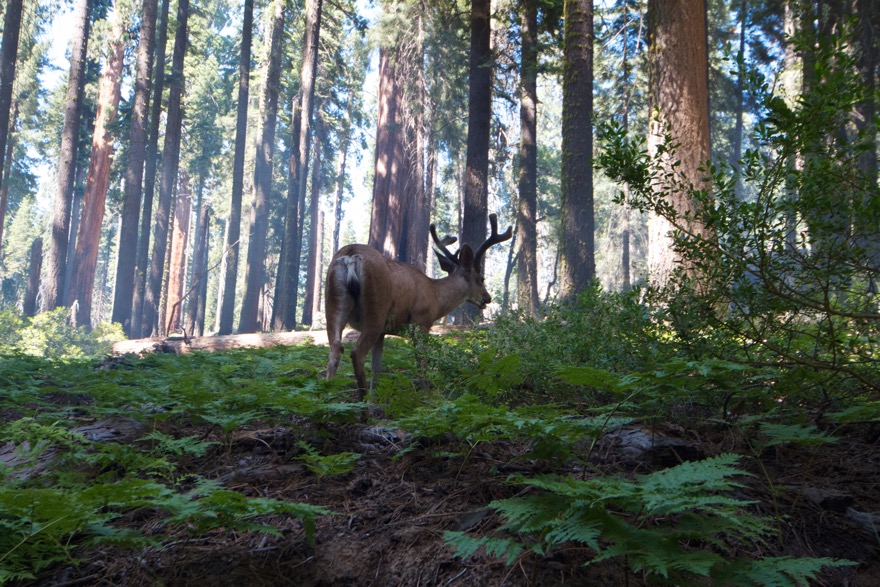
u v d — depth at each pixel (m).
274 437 4.83
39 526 2.86
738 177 4.30
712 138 34.12
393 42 30.89
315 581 3.10
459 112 35.56
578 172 14.89
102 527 3.21
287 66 45.78
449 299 8.17
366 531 3.39
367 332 6.03
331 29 42.47
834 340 4.21
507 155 34.38
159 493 2.92
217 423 4.47
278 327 33.56
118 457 4.02
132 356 10.87
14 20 29.47
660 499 2.42
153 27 33.62
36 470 4.11
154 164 36.78
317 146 54.84
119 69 41.47
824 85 3.70
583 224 14.74
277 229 61.84
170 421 5.32
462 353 6.33
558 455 3.73
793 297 4.39
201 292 55.59
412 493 3.77
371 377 6.90
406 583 3.01
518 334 6.51
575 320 6.30
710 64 29.89
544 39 24.78
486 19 19.94
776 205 4.14
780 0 20.58
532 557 2.96
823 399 4.56
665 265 9.34
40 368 9.09
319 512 2.95
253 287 37.75
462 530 3.30
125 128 41.31
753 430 4.41
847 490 3.64
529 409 4.20
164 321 50.47
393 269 6.56
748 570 2.45
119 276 32.03
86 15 33.53
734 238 4.27
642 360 5.25
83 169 52.12
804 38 3.88
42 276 74.12
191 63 45.69
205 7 54.75
